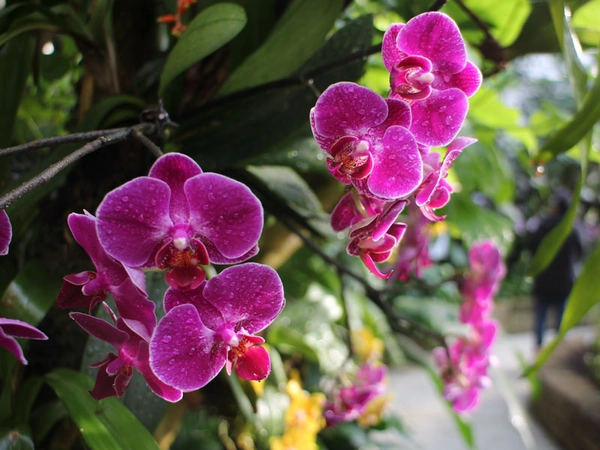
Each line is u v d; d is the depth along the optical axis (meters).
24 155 0.62
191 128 0.54
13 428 0.46
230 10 0.43
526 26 0.60
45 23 0.50
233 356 0.33
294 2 0.50
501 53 0.61
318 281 1.18
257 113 0.53
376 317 1.47
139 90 0.59
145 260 0.33
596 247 0.51
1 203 0.27
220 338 0.33
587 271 0.51
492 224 1.17
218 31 0.44
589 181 4.45
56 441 0.54
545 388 2.64
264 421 0.86
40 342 0.52
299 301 1.20
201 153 0.53
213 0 0.56
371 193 0.35
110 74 0.56
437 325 1.74
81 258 0.52
